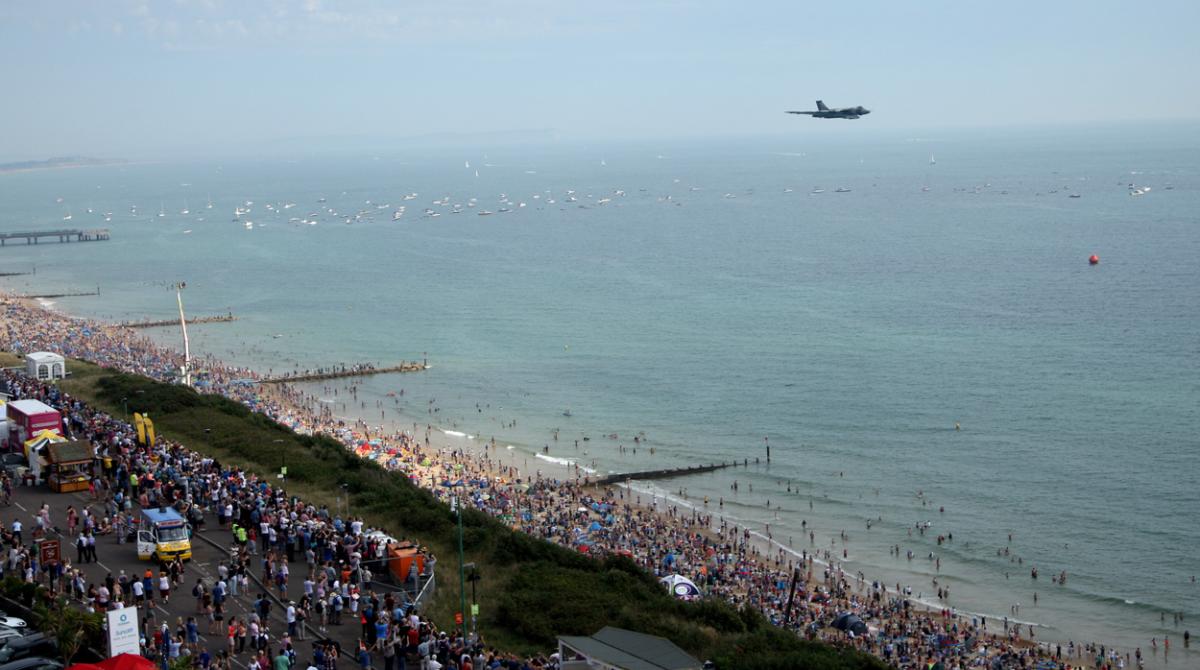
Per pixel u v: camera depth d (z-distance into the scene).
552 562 60.94
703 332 195.88
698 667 38.31
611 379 163.12
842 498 109.88
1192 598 84.62
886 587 87.75
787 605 76.62
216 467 68.44
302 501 67.06
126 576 48.75
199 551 54.38
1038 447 123.00
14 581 44.88
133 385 102.00
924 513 104.69
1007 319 196.88
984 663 70.69
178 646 39.91
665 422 139.62
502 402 151.12
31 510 59.88
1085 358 163.75
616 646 39.88
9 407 72.44
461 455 124.00
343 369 169.88
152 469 64.94
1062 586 87.69
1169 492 106.88
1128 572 89.75
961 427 132.00
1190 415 131.75
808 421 137.75
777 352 177.00
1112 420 131.62
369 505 70.62
